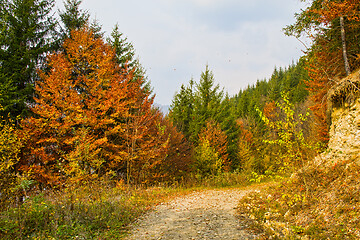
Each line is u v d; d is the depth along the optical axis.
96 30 19.42
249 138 28.70
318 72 13.40
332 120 10.03
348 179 6.84
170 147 19.05
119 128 14.96
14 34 13.67
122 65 18.94
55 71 13.53
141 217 8.88
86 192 10.24
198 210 9.77
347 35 10.73
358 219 5.13
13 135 9.62
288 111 7.73
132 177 16.05
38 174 12.33
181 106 32.69
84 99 14.79
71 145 12.89
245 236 6.33
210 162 20.42
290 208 7.31
